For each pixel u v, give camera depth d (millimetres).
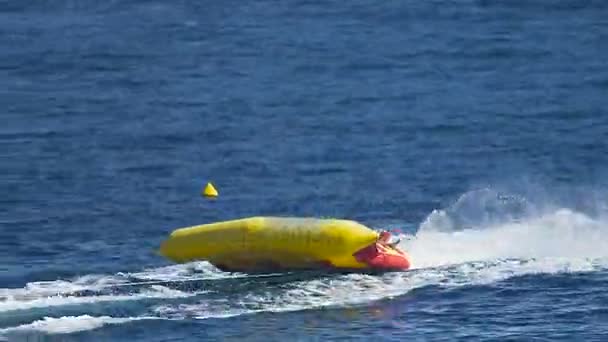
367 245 117875
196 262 120438
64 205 150875
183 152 175375
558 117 191000
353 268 118688
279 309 111312
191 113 196750
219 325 108000
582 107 196125
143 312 110500
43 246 134500
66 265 126875
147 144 179500
